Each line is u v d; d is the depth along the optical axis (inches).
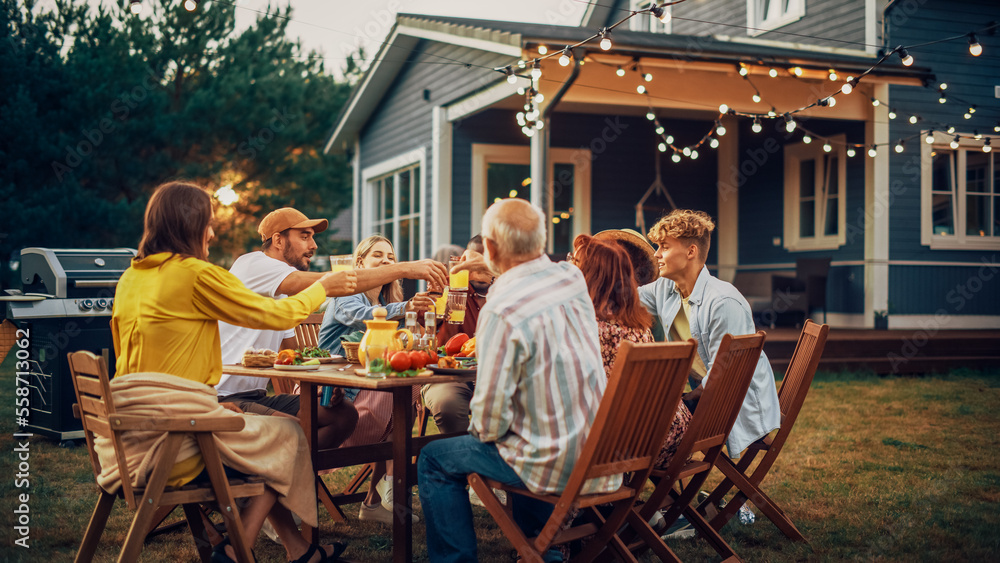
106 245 514.3
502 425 95.7
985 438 218.5
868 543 132.2
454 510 104.1
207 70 591.2
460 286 130.0
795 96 362.3
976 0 425.7
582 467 92.8
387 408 146.1
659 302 151.9
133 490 95.8
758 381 133.1
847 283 426.3
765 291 448.8
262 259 138.1
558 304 97.4
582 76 324.2
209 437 96.5
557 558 113.8
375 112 510.3
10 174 491.8
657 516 137.9
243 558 98.9
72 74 499.5
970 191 430.0
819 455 198.7
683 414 117.9
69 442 208.1
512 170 428.8
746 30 486.3
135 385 96.8
